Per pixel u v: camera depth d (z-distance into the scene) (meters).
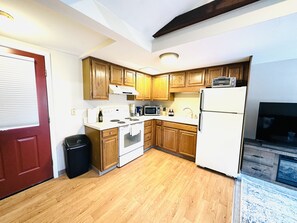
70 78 2.17
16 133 1.66
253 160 2.11
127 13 1.31
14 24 1.29
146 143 3.04
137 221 1.34
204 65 2.52
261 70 2.35
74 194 1.70
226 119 2.07
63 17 1.19
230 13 1.25
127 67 2.80
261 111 2.18
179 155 2.89
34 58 1.75
